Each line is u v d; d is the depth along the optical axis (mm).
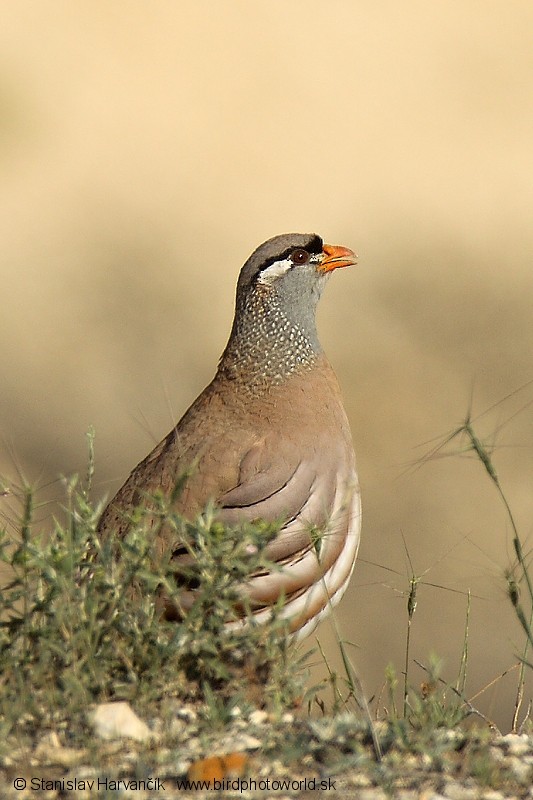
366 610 15297
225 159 27562
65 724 6121
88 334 22281
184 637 6402
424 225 25219
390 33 31250
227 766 5828
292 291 8758
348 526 8109
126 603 6496
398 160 27156
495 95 29125
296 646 7691
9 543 6324
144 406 19859
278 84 29656
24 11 31859
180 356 21609
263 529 6594
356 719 6434
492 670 14289
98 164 27406
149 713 6309
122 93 29641
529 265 24078
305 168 27000
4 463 17281
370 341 21688
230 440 8055
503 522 17203
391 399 19984
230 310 23203
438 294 23125
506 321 22281
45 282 23938
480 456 7410
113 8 32344
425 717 6406
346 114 28641
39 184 27000
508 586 7230
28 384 20484
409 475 18172
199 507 7730
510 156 27203
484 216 25484
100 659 6352
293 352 8609
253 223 25609
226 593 6547
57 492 16266
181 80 30109
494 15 31734
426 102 28906
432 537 16922
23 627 6238
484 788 5859
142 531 6773
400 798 5758
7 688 6047
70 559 6262
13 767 5836
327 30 31391
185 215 25953
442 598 15422
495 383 20500
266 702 6551
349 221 25375
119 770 5836
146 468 8156
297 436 8148
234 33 31594
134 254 24734
